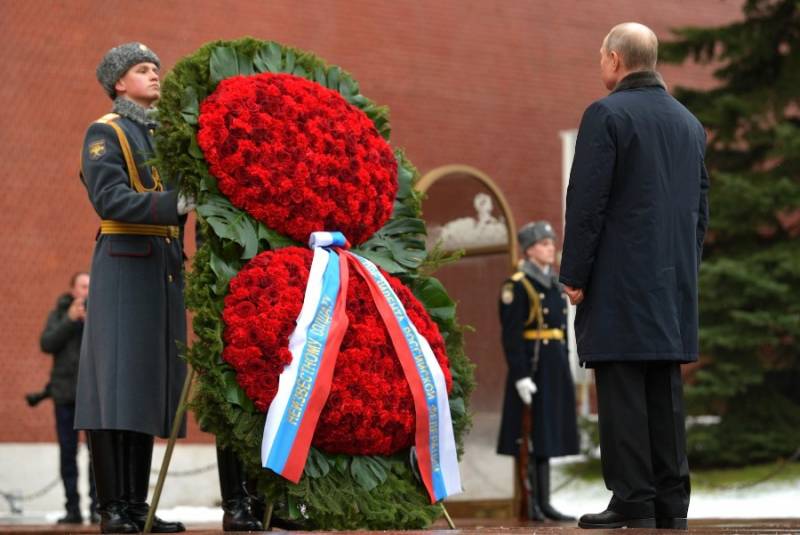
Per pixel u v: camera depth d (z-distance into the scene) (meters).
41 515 23.27
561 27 32.69
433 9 30.83
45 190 26.12
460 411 10.40
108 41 26.84
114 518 10.30
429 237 21.08
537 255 19.36
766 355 26.89
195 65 9.96
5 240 25.64
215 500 26.70
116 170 10.34
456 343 10.60
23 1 26.14
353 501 9.48
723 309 25.73
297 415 9.23
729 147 27.05
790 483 23.55
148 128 10.80
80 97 26.55
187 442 26.50
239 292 9.37
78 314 20.08
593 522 9.80
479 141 31.17
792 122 27.33
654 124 9.97
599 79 33.09
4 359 25.45
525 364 18.94
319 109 10.16
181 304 10.69
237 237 9.50
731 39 26.95
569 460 27.31
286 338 9.33
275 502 9.41
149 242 10.48
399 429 9.73
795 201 25.28
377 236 10.52
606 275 9.84
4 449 25.23
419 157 30.34
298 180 9.77
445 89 30.83
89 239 26.55
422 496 9.88
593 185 9.78
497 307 21.23
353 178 10.06
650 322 9.73
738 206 25.69
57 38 26.39
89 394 10.35
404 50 30.34
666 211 9.89
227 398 9.20
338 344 9.51
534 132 32.00
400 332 9.87
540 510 19.19
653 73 10.30
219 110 9.70
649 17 34.16
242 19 28.27
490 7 31.67
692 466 26.45
